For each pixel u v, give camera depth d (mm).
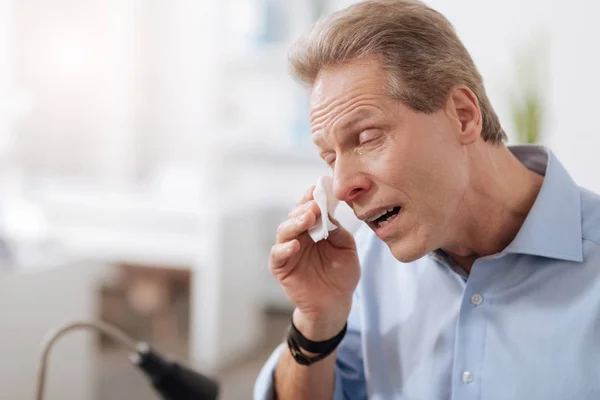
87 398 2826
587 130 3053
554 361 1000
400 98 921
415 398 1144
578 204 1052
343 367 1271
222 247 3828
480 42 3354
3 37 5148
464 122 972
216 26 4895
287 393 1214
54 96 5211
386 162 931
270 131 4949
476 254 1096
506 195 1054
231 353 3961
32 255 2750
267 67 4918
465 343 1066
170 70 5133
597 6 3023
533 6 3189
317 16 4656
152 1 5098
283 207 4895
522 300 1039
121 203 3975
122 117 5172
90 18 5141
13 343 2439
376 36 923
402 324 1178
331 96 946
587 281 1012
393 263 1219
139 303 4273
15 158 4930
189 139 5152
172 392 1283
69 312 2703
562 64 3086
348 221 3098
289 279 1145
